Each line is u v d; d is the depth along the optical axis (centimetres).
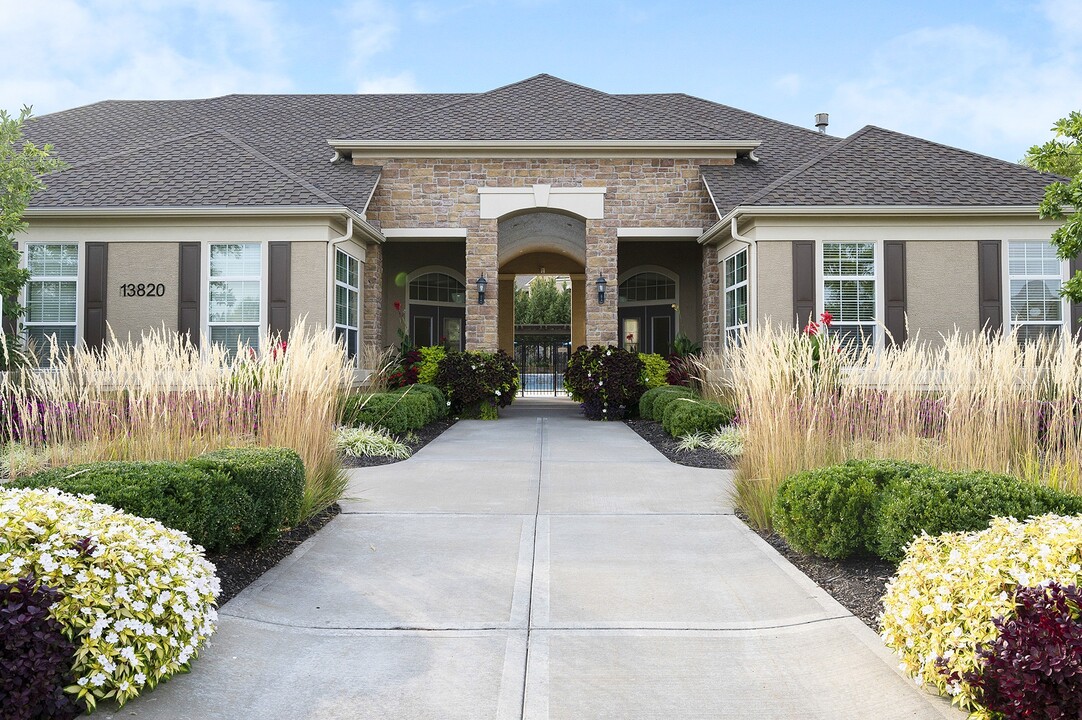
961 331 1260
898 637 313
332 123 1822
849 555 481
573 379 1445
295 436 617
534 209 1559
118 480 414
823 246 1266
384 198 1547
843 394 608
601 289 1548
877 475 470
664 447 1008
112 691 275
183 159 1393
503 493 695
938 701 293
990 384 552
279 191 1267
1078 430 514
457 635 362
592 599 412
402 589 427
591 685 310
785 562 480
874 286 1261
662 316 1850
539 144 1530
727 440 939
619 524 580
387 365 1398
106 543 307
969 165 1377
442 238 1563
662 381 1449
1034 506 401
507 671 323
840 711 288
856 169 1355
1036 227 1266
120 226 1257
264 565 469
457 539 534
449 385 1419
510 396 1482
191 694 296
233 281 1253
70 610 275
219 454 508
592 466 847
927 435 588
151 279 1253
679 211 1559
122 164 1380
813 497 468
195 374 631
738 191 1436
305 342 677
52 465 581
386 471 812
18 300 1246
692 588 431
